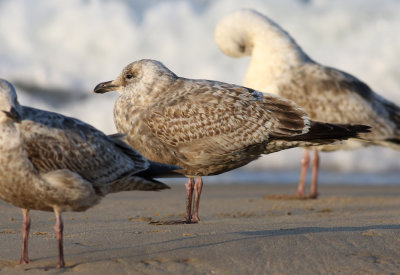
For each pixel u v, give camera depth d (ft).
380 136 55.26
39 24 102.94
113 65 101.45
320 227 35.50
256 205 50.88
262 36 56.03
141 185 29.53
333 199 56.34
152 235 32.68
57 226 26.73
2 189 25.96
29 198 26.43
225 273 25.62
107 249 29.25
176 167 30.68
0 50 99.19
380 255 28.81
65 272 25.68
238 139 36.50
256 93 37.58
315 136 36.81
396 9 109.60
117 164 28.09
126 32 103.55
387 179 76.23
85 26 103.09
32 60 98.73
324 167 81.25
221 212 45.93
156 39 103.86
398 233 33.12
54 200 26.45
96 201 28.17
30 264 27.14
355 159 83.61
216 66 99.86
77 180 26.35
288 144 37.60
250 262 27.07
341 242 30.81
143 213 44.42
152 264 26.53
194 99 36.58
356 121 54.75
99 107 91.45
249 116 36.58
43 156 25.93
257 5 108.99
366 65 100.99
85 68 100.07
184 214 44.11
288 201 54.34
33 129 25.77
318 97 54.44
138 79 37.83
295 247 29.58
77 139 26.89
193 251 28.53
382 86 99.25
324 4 110.52
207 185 66.69
